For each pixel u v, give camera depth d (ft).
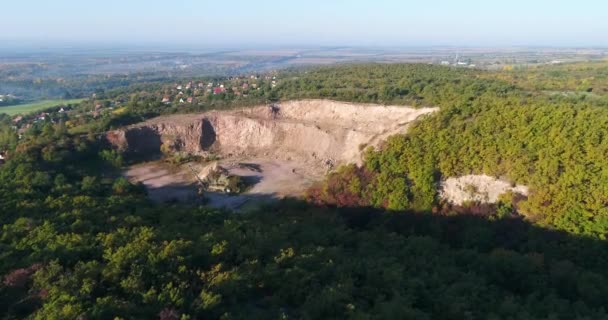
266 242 137.90
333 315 99.50
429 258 153.38
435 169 224.53
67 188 219.61
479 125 232.32
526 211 192.95
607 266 161.38
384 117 329.11
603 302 131.54
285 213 234.58
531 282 140.46
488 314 110.11
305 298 107.04
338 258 133.08
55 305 93.20
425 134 244.22
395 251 155.94
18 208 166.09
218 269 111.75
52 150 314.55
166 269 111.24
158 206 189.26
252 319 95.50
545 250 171.53
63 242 125.90
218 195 297.94
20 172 254.68
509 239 187.62
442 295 116.67
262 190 299.38
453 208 212.84
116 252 118.83
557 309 120.37
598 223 172.24
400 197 221.05
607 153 187.93
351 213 229.25
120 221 154.40
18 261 117.91
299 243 150.00
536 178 194.90
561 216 180.96
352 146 321.93
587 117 212.64
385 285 116.16
